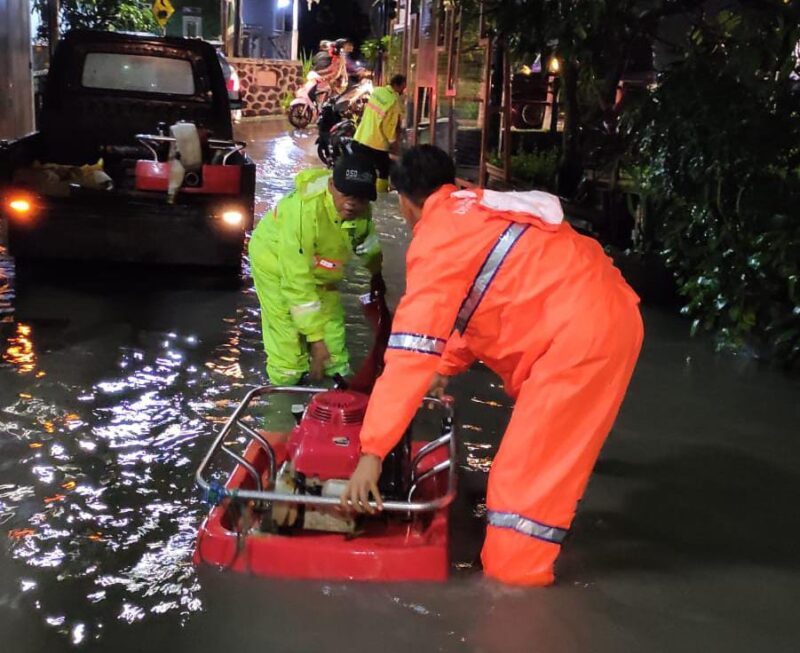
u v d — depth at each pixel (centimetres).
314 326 455
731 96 588
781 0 546
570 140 984
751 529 381
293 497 302
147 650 283
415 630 294
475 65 1201
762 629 309
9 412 460
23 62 1203
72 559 334
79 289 679
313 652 283
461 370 373
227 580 317
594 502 398
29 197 686
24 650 282
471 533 365
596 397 306
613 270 324
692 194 629
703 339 639
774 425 493
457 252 304
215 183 698
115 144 831
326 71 1962
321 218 443
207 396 492
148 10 1711
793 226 561
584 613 310
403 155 329
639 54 1010
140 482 396
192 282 711
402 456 342
